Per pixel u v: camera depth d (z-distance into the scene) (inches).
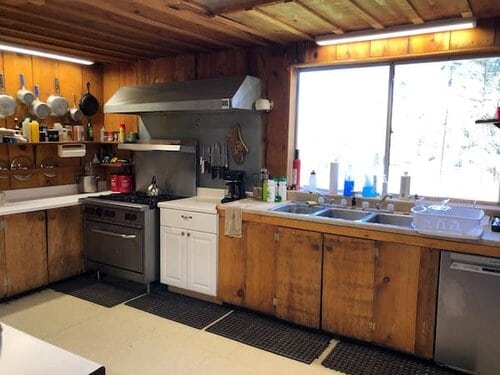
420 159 131.1
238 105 137.9
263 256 128.4
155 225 152.9
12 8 111.7
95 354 109.6
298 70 149.6
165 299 147.4
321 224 116.3
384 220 127.6
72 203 160.4
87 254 166.6
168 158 175.5
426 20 115.2
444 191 128.4
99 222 160.7
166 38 142.2
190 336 120.2
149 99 155.0
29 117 164.6
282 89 148.6
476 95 121.1
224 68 161.0
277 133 151.1
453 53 120.6
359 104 139.3
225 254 136.3
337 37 130.4
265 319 131.8
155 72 178.5
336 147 145.3
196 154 167.6
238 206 133.5
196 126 167.5
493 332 96.0
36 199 163.6
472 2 100.8
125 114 186.1
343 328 116.4
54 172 173.3
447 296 100.4
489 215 115.3
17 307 138.8
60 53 164.7
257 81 149.3
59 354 47.1
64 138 171.6
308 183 151.6
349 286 114.0
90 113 187.0
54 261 156.2
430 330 103.8
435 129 127.8
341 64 139.3
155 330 123.6
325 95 145.6
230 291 136.8
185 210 143.7
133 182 188.5
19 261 144.0
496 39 112.7
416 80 129.0
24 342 49.6
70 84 179.9
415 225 103.3
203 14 112.1
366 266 110.8
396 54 126.6
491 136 120.1
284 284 125.3
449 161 126.8
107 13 116.7
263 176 150.0
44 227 151.6
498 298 94.5
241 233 131.8
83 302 144.0
